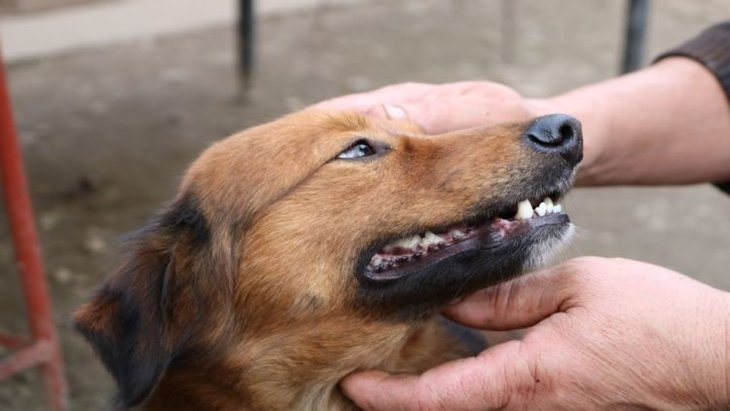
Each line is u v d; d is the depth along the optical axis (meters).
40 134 2.04
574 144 0.95
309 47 2.61
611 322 0.87
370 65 2.47
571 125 0.95
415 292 0.94
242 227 0.96
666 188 1.96
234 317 0.97
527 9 3.00
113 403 0.99
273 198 0.96
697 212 1.85
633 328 0.87
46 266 1.54
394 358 0.98
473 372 0.89
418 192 0.95
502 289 0.93
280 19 2.84
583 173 1.04
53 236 1.63
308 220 0.96
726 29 1.07
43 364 1.24
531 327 0.92
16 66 2.43
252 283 0.96
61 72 2.41
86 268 1.54
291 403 0.98
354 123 0.98
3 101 1.17
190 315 0.96
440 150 0.96
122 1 2.90
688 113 1.05
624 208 1.86
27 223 1.21
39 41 2.57
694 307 0.87
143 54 2.54
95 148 1.97
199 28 2.74
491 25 2.83
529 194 0.94
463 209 0.94
